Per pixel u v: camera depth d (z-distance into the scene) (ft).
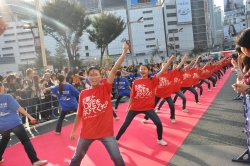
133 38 266.57
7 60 211.20
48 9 90.38
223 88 47.70
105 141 11.28
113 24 105.29
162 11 271.08
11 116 15.16
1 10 254.88
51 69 48.85
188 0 273.33
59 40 102.06
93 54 253.85
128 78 49.06
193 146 16.72
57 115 33.35
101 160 15.46
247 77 9.76
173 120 23.31
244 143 16.60
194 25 284.41
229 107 28.99
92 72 11.43
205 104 32.19
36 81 30.45
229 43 346.74
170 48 271.69
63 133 23.48
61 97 22.79
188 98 38.47
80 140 11.56
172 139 18.58
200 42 285.64
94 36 107.34
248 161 13.44
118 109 34.24
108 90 11.57
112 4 208.85
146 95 17.13
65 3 91.30
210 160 14.20
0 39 256.73
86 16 100.42
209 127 21.13
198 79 38.04
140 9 266.77
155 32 269.44
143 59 260.01
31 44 254.88
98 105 11.28
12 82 27.78
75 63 104.17
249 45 7.99
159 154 15.67
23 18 272.10
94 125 11.28
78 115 11.99
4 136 15.55
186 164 13.88
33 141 21.45
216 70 61.93
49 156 17.19
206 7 291.38
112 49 254.27
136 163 14.48
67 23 92.22
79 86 36.76
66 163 15.67
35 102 29.60
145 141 18.56
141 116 27.48
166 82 22.90
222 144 16.71
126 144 18.11
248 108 12.30
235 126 20.83
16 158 17.46
